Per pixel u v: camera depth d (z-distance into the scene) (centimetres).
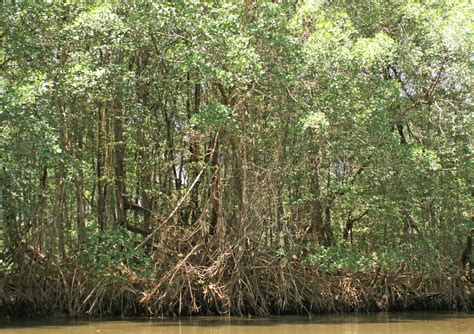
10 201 1908
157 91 2167
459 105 2141
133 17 1855
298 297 2089
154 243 2134
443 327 1848
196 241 2100
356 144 2016
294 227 2192
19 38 1869
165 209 2228
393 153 1967
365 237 2400
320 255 2103
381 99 1955
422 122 2234
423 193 2198
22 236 2031
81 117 2080
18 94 1620
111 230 2070
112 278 2014
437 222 2309
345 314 2152
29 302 1989
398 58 2100
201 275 2036
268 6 1867
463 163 2116
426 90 2200
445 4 2052
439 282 2342
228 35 1759
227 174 2098
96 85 1909
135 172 2262
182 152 2245
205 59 1808
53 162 1794
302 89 1948
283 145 2072
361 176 2136
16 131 1695
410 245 2264
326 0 2120
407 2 2097
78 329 1758
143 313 2034
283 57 1836
